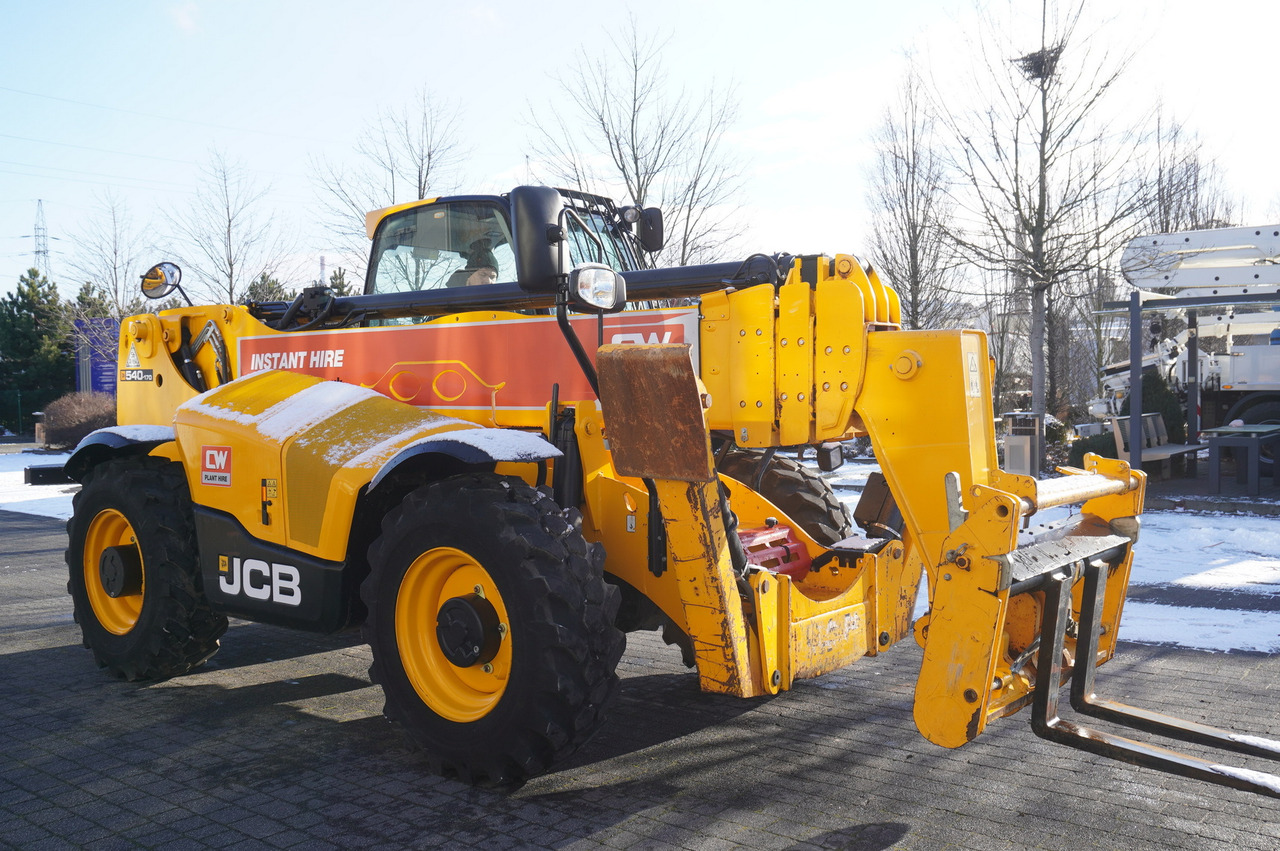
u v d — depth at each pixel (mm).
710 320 3721
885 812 3076
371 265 5145
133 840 2932
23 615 6418
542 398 3982
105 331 22531
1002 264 13195
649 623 4086
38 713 4238
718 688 3459
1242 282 10992
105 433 4879
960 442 3199
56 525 11273
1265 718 3896
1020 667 3402
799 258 3572
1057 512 6363
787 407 3564
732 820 3027
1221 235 10883
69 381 40844
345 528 3736
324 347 4609
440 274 4867
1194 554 7555
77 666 5094
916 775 3396
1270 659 4773
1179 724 3244
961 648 2977
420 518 3428
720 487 3465
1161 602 5988
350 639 5680
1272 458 12102
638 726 3963
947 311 17078
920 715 3064
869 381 3402
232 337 5027
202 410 4379
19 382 40750
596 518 3775
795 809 3107
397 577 3500
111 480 4688
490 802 3199
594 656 3219
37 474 5188
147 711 4262
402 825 3023
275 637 5758
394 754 3684
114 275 21797
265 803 3209
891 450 3342
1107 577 3635
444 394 4238
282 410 4188
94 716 4188
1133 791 3236
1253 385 12938
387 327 4391
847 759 3559
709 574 3367
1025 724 3945
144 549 4512
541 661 3129
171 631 4496
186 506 4516
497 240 4691
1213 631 5289
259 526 4051
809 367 3514
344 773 3484
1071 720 3898
